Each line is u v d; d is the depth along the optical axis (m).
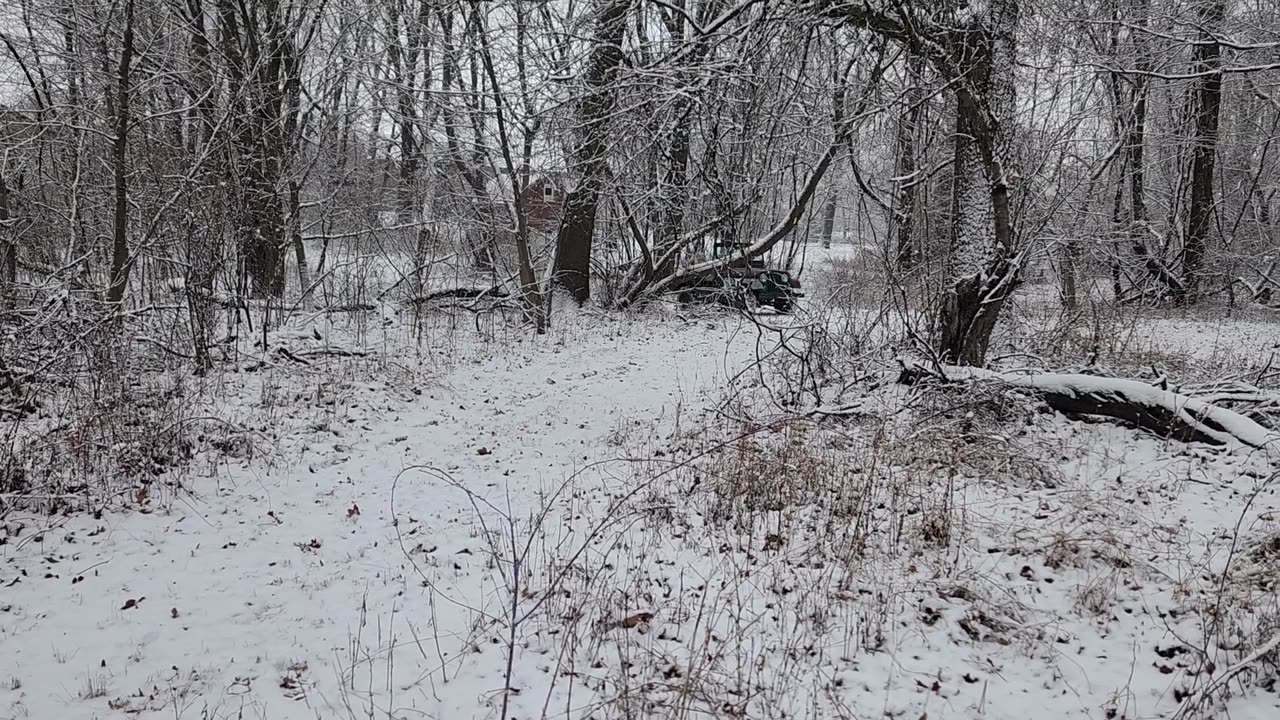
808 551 5.77
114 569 5.51
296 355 11.66
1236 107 24.23
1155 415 8.13
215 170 12.28
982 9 9.55
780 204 24.09
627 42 13.69
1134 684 4.30
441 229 18.00
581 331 16.59
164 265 12.23
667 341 16.14
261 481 7.35
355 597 5.29
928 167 13.66
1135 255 21.12
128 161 12.76
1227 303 21.50
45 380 8.86
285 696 4.16
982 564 5.58
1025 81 10.47
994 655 4.61
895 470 7.46
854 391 10.26
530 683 4.27
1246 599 4.91
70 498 6.38
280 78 16.91
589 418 10.14
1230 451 7.48
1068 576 5.39
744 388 10.98
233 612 5.03
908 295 12.20
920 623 4.91
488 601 5.20
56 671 4.29
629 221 18.78
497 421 9.95
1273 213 26.11
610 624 4.82
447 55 15.86
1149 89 15.80
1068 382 8.77
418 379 11.50
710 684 4.17
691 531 6.30
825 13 10.12
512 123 15.52
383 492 7.30
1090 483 7.08
